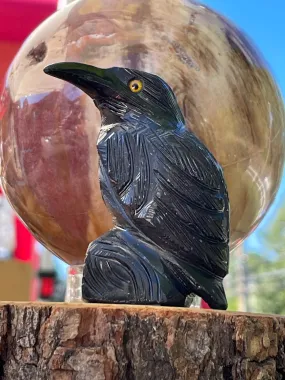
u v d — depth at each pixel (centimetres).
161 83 69
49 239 90
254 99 84
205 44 85
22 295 164
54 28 88
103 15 87
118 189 66
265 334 62
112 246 65
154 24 86
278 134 88
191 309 61
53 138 83
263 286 566
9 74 92
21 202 89
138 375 57
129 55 83
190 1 92
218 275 65
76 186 83
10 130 87
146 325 58
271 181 88
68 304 60
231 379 59
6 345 59
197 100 81
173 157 65
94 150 83
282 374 64
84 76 68
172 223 63
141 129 67
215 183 65
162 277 63
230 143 82
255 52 91
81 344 58
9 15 145
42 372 58
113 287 64
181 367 58
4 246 165
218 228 65
